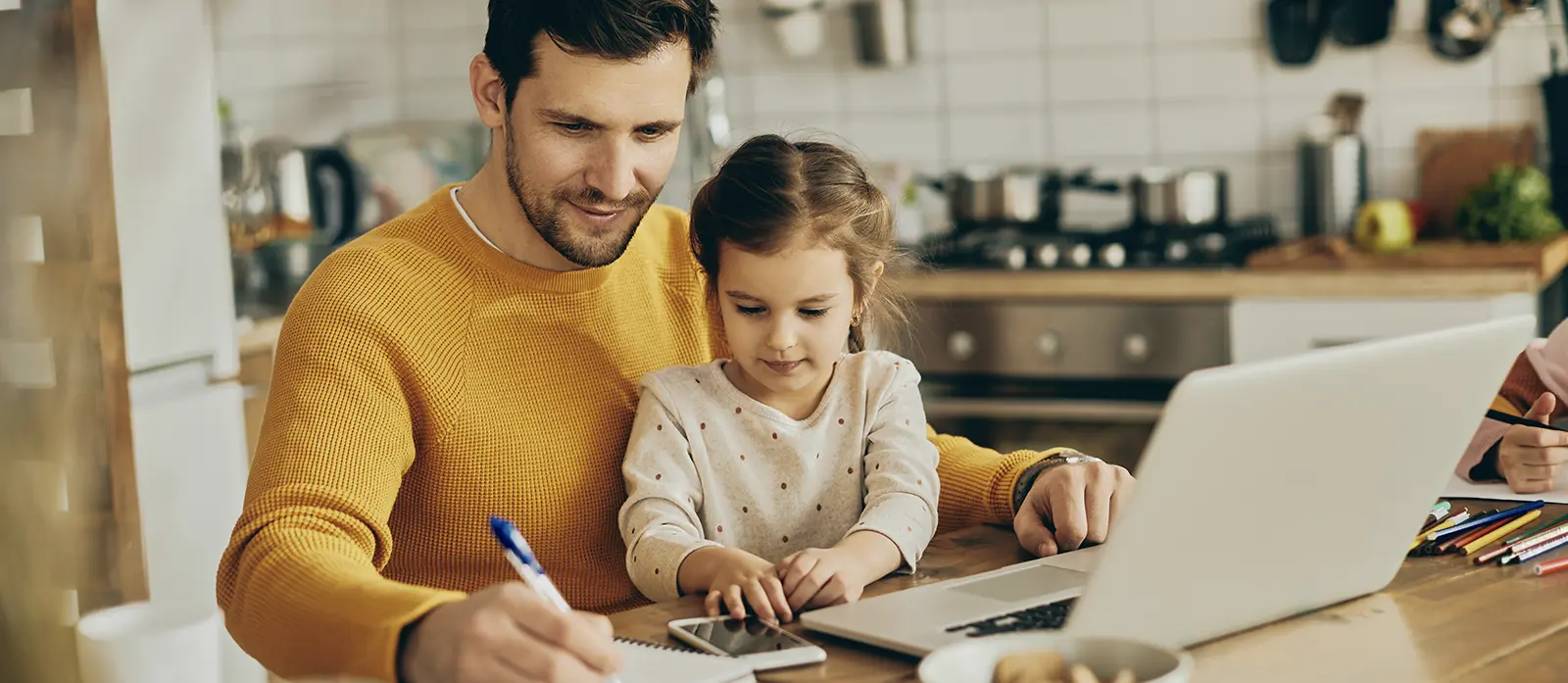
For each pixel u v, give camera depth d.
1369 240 3.02
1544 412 1.40
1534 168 3.12
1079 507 1.18
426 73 3.82
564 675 0.79
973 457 1.38
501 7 1.17
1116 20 3.46
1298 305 2.85
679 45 1.18
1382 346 0.88
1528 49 3.14
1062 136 3.54
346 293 1.19
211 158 2.23
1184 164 3.45
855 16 3.59
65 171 2.01
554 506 1.27
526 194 1.20
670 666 0.88
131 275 2.05
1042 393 3.07
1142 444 2.97
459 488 1.25
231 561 1.04
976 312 3.09
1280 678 0.85
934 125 3.64
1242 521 0.87
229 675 2.21
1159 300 2.95
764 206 1.18
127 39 2.04
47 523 2.07
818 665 0.89
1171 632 0.88
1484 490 1.35
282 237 3.00
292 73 3.84
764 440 1.25
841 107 3.70
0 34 2.01
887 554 1.12
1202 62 3.40
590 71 1.14
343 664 0.88
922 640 0.89
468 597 0.85
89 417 2.04
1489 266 2.74
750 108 3.77
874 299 1.37
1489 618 0.95
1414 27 3.22
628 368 1.33
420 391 1.21
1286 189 3.37
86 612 2.07
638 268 1.38
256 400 2.63
